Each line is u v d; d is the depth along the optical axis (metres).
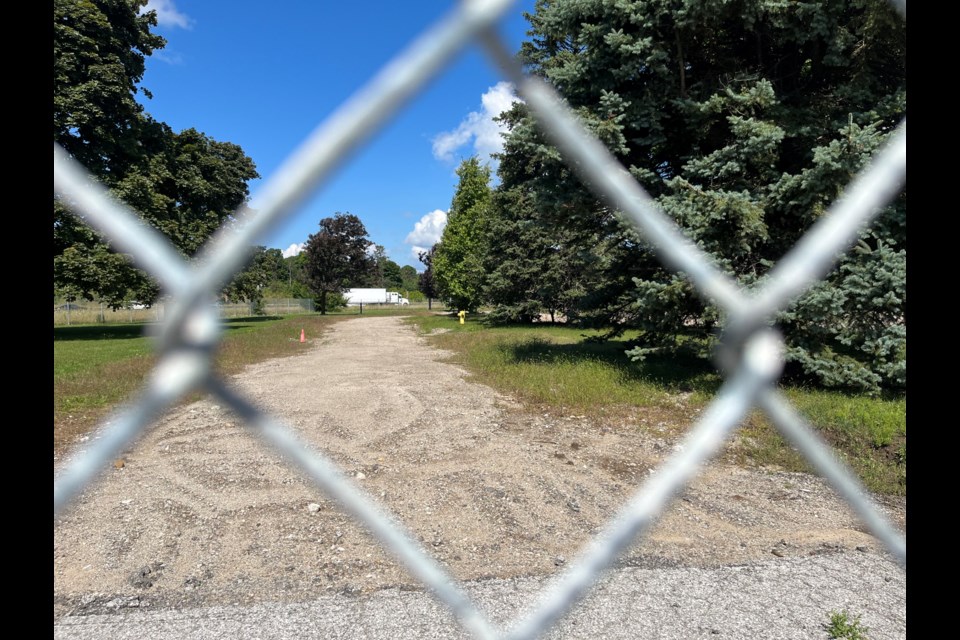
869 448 5.54
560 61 10.51
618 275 10.56
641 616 2.72
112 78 21.02
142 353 14.31
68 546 3.55
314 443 6.06
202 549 3.52
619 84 8.80
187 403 7.85
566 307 25.31
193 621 2.71
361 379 10.55
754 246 8.05
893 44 7.43
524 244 26.16
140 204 22.75
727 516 4.07
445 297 41.75
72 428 6.50
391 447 5.91
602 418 7.13
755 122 7.51
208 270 0.64
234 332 23.30
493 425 6.83
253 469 5.06
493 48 0.62
